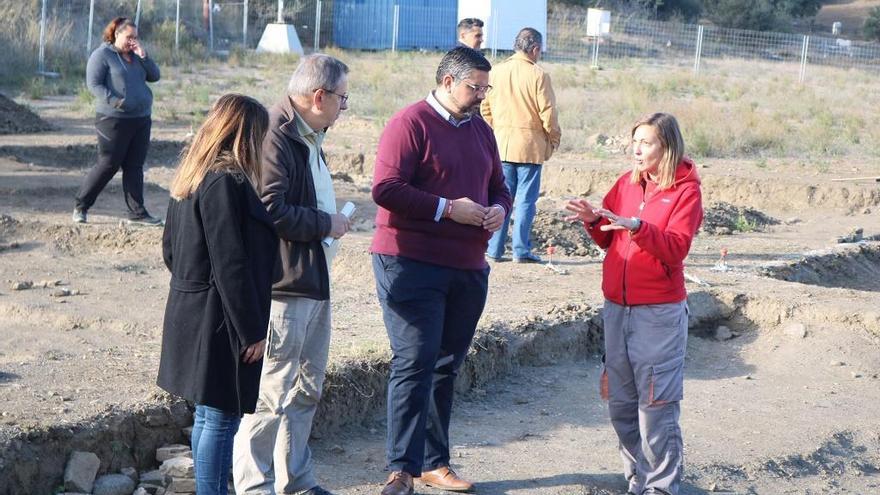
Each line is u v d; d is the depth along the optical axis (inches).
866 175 649.0
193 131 731.4
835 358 321.4
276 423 189.5
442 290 197.5
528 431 255.0
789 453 248.4
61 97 916.0
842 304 345.4
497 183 212.5
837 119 952.9
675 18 2167.8
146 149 423.5
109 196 485.4
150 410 218.7
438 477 210.4
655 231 191.0
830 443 258.2
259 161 172.4
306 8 1577.3
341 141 729.0
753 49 1795.0
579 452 241.0
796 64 1641.2
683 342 201.0
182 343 170.9
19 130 692.1
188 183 168.7
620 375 204.4
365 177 661.9
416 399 196.5
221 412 173.6
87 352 278.1
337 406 245.8
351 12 1573.6
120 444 211.3
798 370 315.6
